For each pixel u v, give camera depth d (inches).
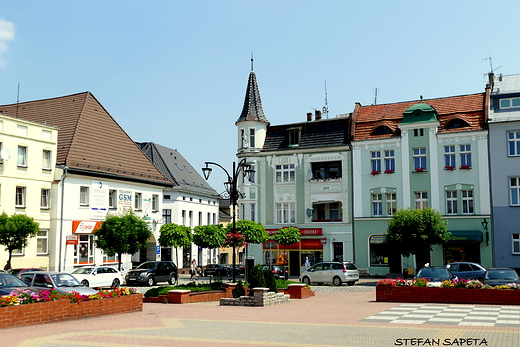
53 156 1521.9
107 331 543.5
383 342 469.1
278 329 557.6
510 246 1537.9
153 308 820.0
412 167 1680.6
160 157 2406.5
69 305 647.8
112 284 1373.0
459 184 1612.9
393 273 1684.3
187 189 2379.4
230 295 1053.2
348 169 1782.7
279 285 1136.8
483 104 1654.8
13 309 576.1
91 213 1611.7
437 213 1416.1
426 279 951.0
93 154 1690.5
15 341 467.5
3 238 1203.2
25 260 1412.4
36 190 1460.4
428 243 1386.6
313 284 1475.1
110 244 1440.7
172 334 522.0
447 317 647.8
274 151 1892.2
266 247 1866.4
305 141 1870.1
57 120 1779.0
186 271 2300.7
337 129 1839.3
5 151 1360.7
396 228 1411.2
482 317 643.5
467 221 1590.8
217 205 2792.8
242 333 528.7
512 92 1614.2
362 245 1729.8
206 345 453.4
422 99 1771.7
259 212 1894.7
